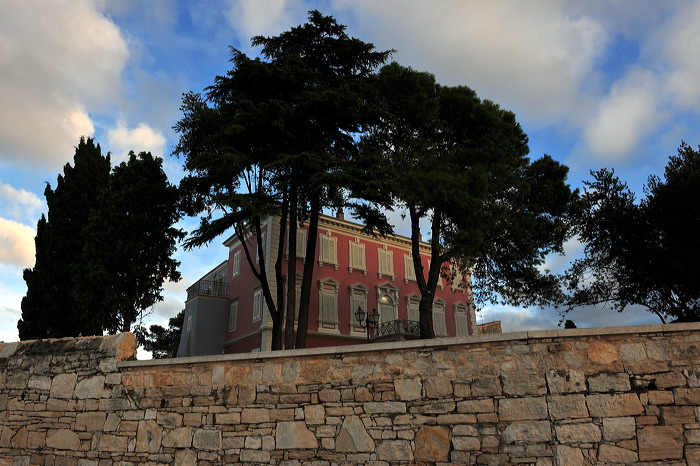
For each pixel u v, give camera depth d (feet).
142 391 32.60
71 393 34.71
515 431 24.31
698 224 55.21
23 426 35.40
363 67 72.13
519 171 72.69
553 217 71.82
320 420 27.81
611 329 24.64
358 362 28.22
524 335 25.55
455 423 25.40
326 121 64.64
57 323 73.87
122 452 31.55
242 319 114.32
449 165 62.49
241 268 121.29
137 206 73.20
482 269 79.10
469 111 68.08
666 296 61.05
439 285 134.31
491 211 64.49
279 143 64.44
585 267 66.18
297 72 64.54
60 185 82.38
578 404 23.89
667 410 22.93
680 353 23.63
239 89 67.00
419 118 67.77
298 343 61.46
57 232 78.18
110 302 67.31
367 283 121.49
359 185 58.03
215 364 31.48
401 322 112.57
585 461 22.98
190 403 31.09
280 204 67.82
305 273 64.13
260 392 29.63
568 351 24.90
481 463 24.31
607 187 65.51
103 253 70.33
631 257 61.16
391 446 26.04
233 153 59.57
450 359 26.55
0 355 38.81
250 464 28.35
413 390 26.63
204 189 63.21
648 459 22.47
